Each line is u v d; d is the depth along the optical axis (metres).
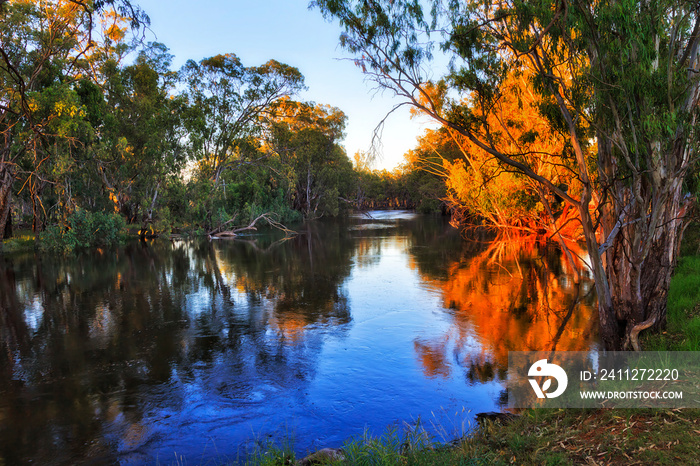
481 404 6.71
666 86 5.73
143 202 36.91
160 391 7.66
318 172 70.19
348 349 9.49
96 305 14.05
